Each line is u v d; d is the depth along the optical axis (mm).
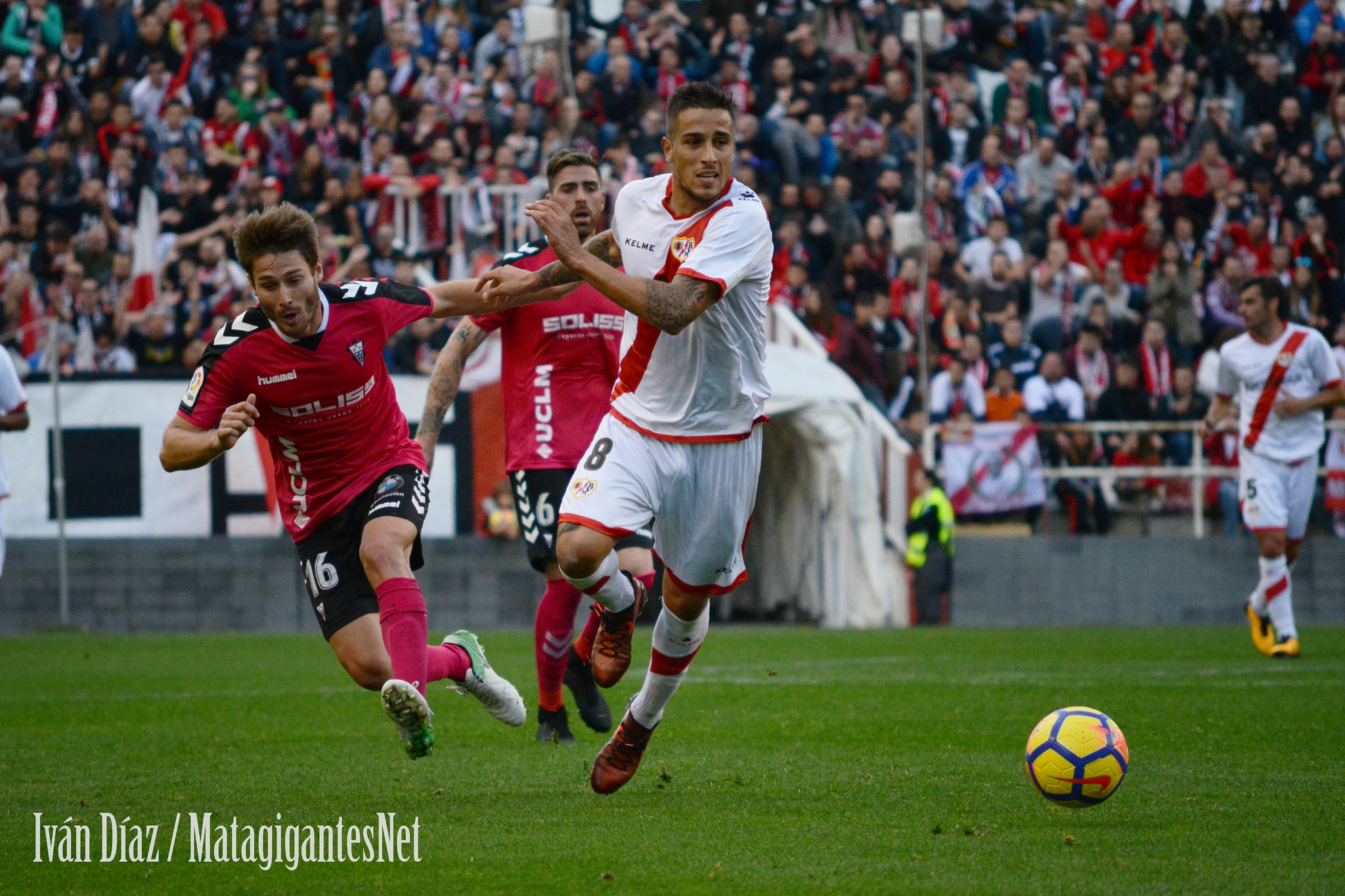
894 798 17922
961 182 70625
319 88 70062
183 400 18203
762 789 18688
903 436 61938
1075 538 59844
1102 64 76312
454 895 13172
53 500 57000
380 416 19094
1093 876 13492
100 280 62562
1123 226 70875
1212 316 69125
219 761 21953
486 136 67312
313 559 19156
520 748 23094
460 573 57469
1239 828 15922
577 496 17219
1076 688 31234
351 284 18766
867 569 58375
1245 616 60062
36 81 69250
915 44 65688
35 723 27078
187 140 65625
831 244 66875
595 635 22000
